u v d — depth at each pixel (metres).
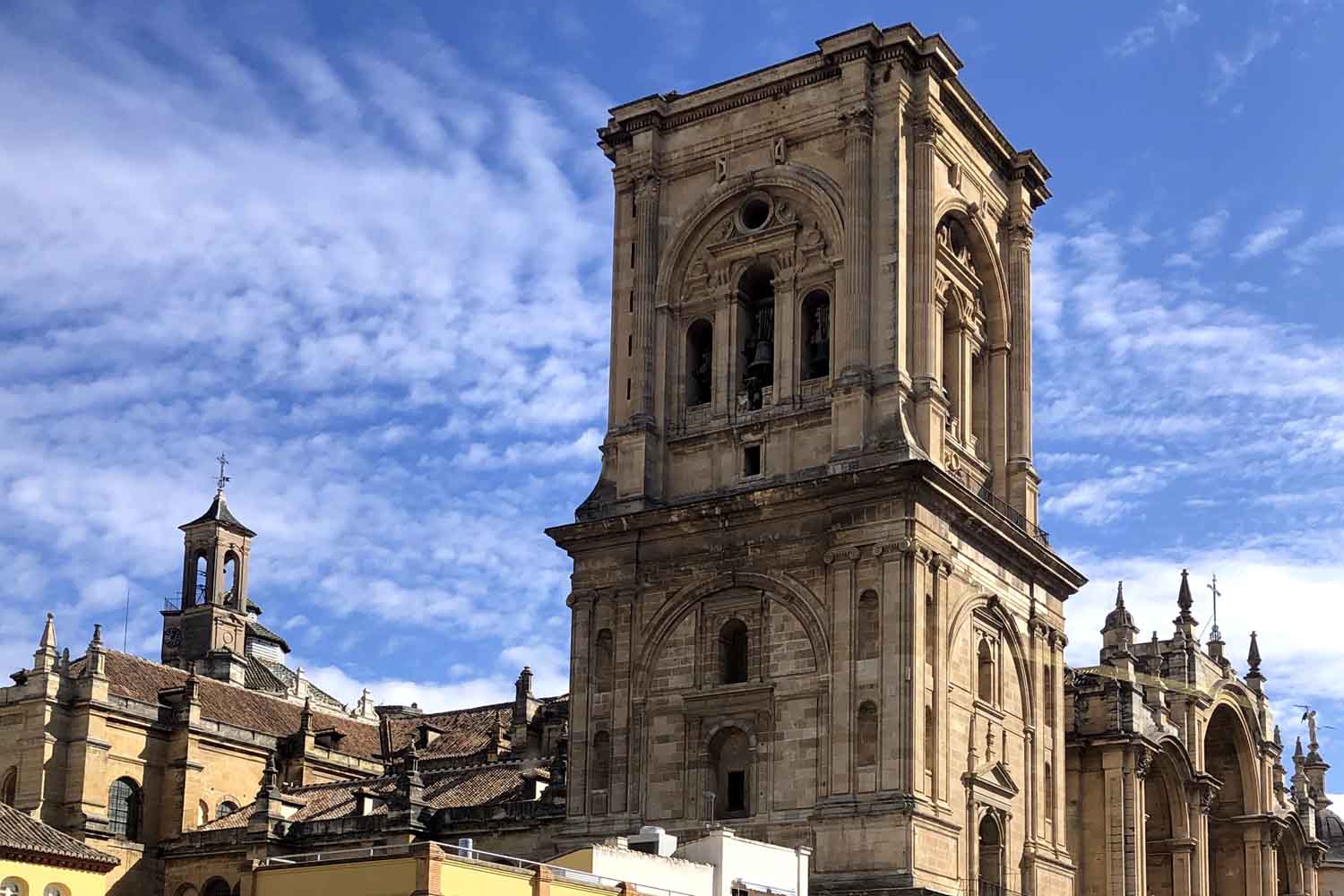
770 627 73.56
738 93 80.69
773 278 79.00
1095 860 87.06
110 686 108.50
